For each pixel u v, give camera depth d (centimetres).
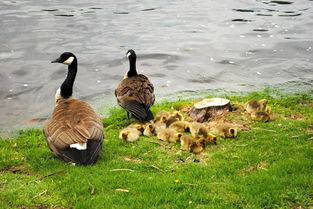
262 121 628
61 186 527
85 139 539
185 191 516
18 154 580
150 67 838
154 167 551
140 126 617
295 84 770
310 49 894
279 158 558
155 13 1130
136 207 503
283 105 682
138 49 892
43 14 1091
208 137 590
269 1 1266
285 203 505
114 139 603
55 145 544
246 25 1048
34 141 609
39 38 930
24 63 837
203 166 552
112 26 1021
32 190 523
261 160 557
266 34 987
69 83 604
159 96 745
